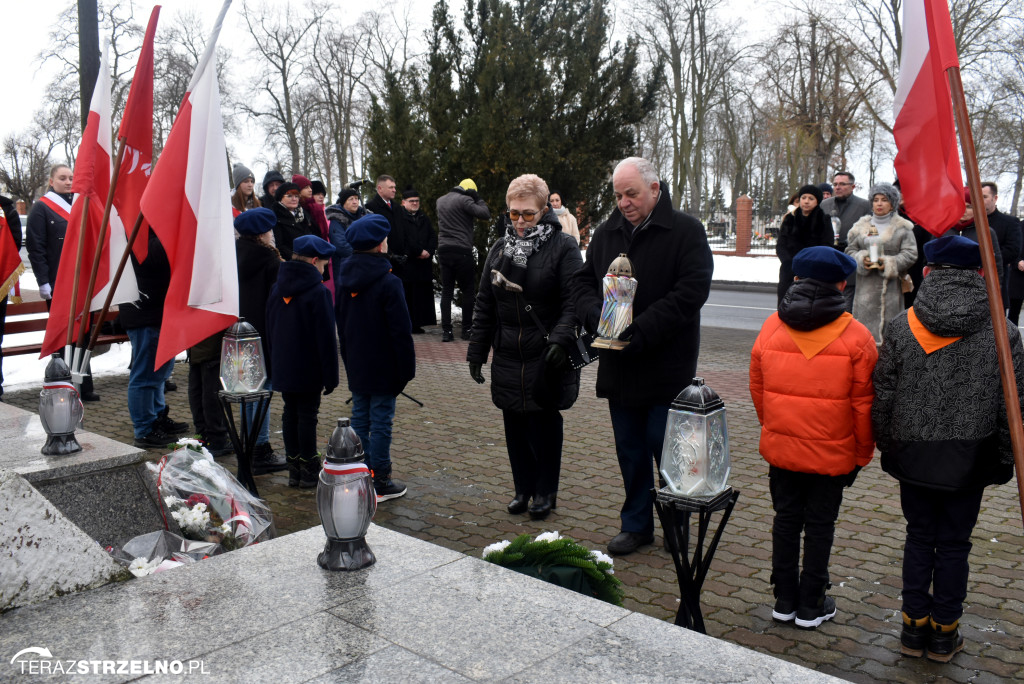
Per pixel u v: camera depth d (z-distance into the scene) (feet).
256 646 7.40
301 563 9.20
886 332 10.94
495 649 7.27
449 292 36.60
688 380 13.97
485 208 36.27
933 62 9.95
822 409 11.00
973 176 9.05
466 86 40.81
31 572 8.43
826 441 11.03
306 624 7.78
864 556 13.91
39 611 8.25
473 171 38.50
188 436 21.01
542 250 15.21
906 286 25.68
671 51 128.16
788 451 11.25
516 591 8.44
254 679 6.84
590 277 14.85
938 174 10.29
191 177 13.57
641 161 13.62
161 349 13.58
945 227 10.29
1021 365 10.24
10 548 8.34
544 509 15.80
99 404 25.49
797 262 11.19
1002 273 24.59
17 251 24.26
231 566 9.17
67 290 15.94
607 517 15.96
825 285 11.05
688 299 13.43
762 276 73.51
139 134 15.37
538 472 15.87
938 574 10.61
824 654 10.85
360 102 161.58
